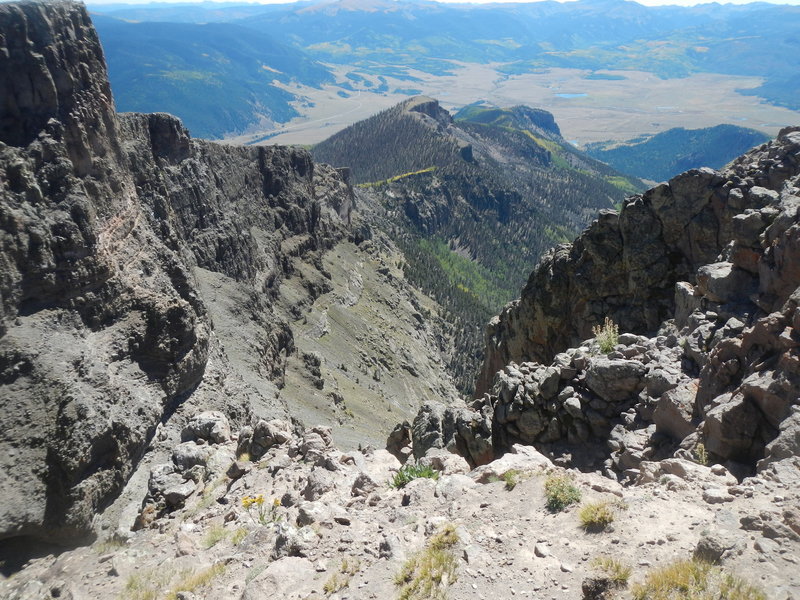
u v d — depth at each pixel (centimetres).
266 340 9762
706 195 3606
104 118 5550
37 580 2152
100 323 4950
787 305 1789
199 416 3128
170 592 1638
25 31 4588
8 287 4131
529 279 4803
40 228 4419
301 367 11538
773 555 1117
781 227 2180
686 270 3728
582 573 1234
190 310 5828
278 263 16850
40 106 4678
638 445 1998
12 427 3794
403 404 15375
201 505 2347
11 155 4362
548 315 4512
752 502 1321
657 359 2267
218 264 11500
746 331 1872
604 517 1363
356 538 1583
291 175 19838
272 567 1502
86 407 4038
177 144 10812
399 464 2242
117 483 4209
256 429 2702
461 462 2030
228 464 2714
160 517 2466
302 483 2184
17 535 3500
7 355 4000
